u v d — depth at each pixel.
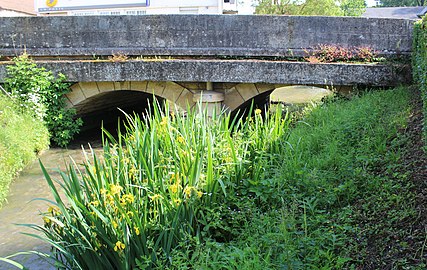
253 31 9.86
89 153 9.94
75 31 10.36
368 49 9.49
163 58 10.19
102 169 4.39
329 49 9.52
